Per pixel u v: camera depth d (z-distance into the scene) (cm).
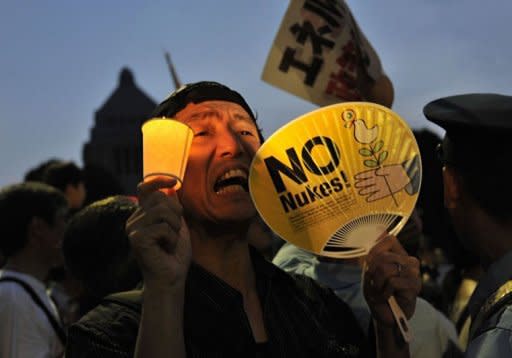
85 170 408
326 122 156
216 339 149
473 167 153
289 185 155
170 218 135
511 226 152
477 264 283
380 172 159
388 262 155
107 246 231
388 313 157
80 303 253
